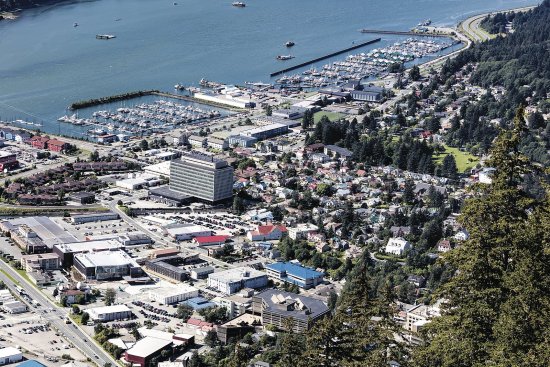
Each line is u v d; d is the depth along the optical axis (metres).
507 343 184.88
